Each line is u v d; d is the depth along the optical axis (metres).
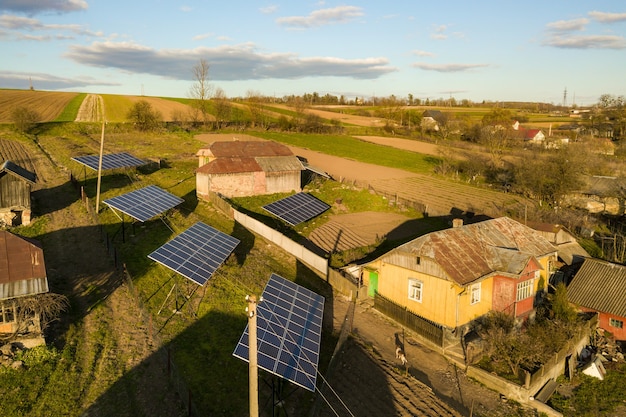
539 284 36.50
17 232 36.84
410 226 52.06
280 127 119.06
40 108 108.88
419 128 141.50
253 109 120.19
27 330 22.61
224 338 25.55
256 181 55.53
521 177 70.88
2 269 22.72
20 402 19.27
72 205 44.12
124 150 75.12
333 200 58.59
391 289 33.38
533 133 125.62
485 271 30.81
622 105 140.00
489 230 35.69
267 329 20.80
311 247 43.19
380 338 29.62
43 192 47.75
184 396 20.52
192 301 28.92
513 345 27.56
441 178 79.81
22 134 77.38
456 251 31.48
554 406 26.00
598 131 135.62
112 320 25.95
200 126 107.94
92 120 99.69
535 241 36.75
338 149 100.00
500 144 101.00
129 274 30.88
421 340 29.92
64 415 19.00
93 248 35.00
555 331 30.58
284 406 21.14
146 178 57.44
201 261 29.00
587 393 27.70
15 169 39.00
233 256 36.41
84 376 21.31
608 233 59.09
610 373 30.03
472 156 92.75
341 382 24.05
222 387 21.73
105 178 54.38
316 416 20.62
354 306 33.47
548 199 68.88
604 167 82.75
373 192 61.84
